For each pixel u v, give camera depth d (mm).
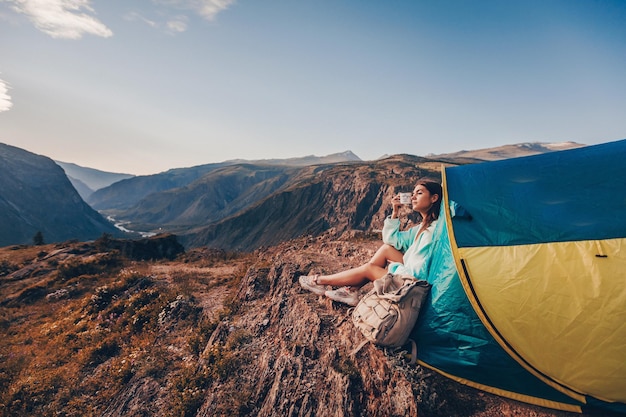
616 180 7270
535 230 7230
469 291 7516
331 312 11266
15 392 13180
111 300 21016
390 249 10703
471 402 7535
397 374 8008
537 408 7262
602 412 6961
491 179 8781
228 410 9555
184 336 15055
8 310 22516
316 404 8578
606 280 6270
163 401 11156
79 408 12273
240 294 16375
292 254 17828
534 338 6891
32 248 50000
